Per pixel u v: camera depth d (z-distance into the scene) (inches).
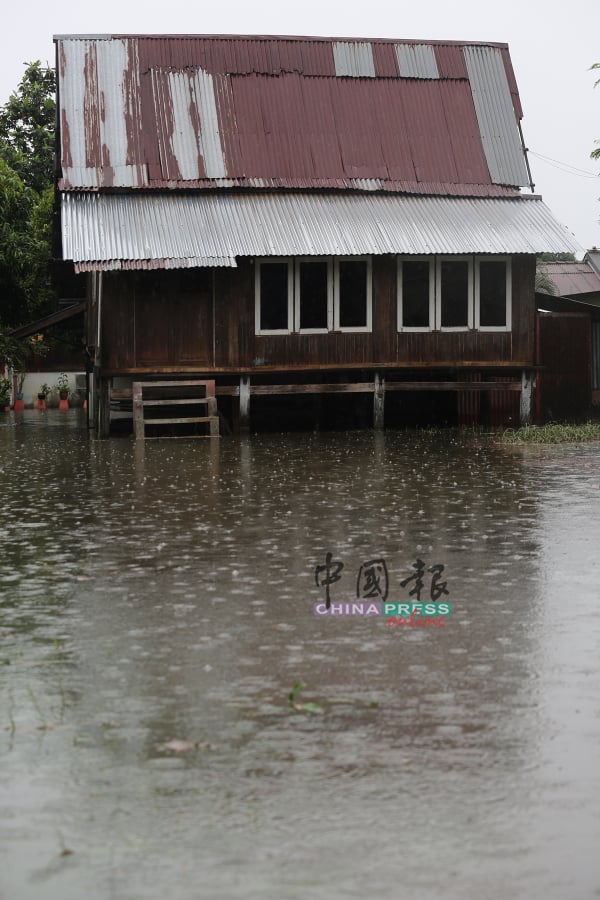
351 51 954.7
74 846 147.2
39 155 1512.1
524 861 142.4
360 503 454.6
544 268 1380.4
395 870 140.2
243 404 845.8
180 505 457.1
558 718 192.4
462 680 214.2
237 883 137.3
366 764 172.7
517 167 925.8
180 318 836.6
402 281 867.4
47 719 194.5
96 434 896.9
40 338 1480.1
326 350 858.8
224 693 207.8
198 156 870.4
